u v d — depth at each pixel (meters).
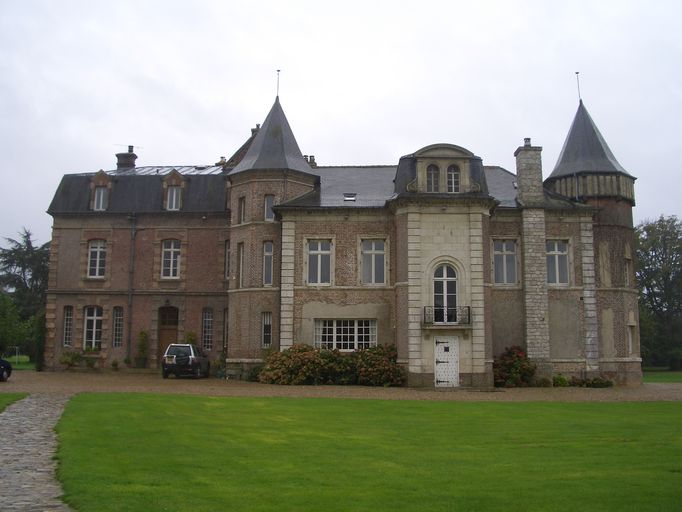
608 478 9.59
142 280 37.78
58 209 38.38
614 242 31.56
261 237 31.23
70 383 26.62
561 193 32.78
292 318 29.38
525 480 9.47
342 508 7.93
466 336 27.52
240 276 31.94
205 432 13.49
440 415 16.97
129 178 39.00
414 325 27.47
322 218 29.97
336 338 29.45
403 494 8.62
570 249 30.84
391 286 29.38
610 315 30.97
